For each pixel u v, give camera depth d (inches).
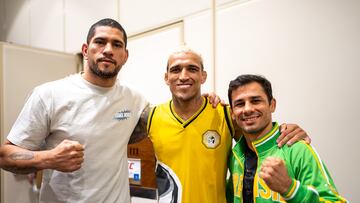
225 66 69.9
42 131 49.5
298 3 57.4
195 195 49.2
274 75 61.0
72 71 115.6
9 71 96.3
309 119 56.1
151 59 89.1
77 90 51.2
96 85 52.1
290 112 58.8
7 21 165.9
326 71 53.9
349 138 51.2
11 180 93.7
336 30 52.7
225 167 51.6
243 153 48.4
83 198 49.6
